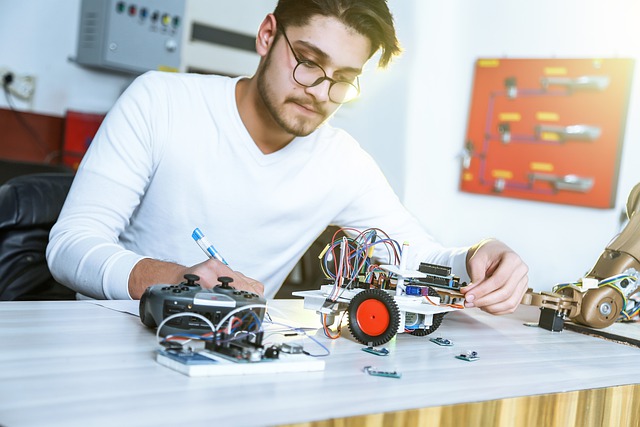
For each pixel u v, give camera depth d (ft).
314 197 5.46
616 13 11.89
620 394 3.13
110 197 4.66
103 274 3.99
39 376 2.27
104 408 2.02
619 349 3.99
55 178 5.53
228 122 5.06
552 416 2.84
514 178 12.87
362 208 5.83
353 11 4.36
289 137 5.18
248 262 5.42
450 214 13.76
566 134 12.26
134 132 4.83
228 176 5.12
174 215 5.12
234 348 2.69
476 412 2.55
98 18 11.24
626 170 11.76
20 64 11.02
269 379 2.53
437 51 13.99
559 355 3.61
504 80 13.02
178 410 2.07
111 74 12.00
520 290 4.21
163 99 4.96
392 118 14.53
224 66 13.46
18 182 5.27
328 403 2.31
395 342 3.50
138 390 2.23
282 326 3.56
